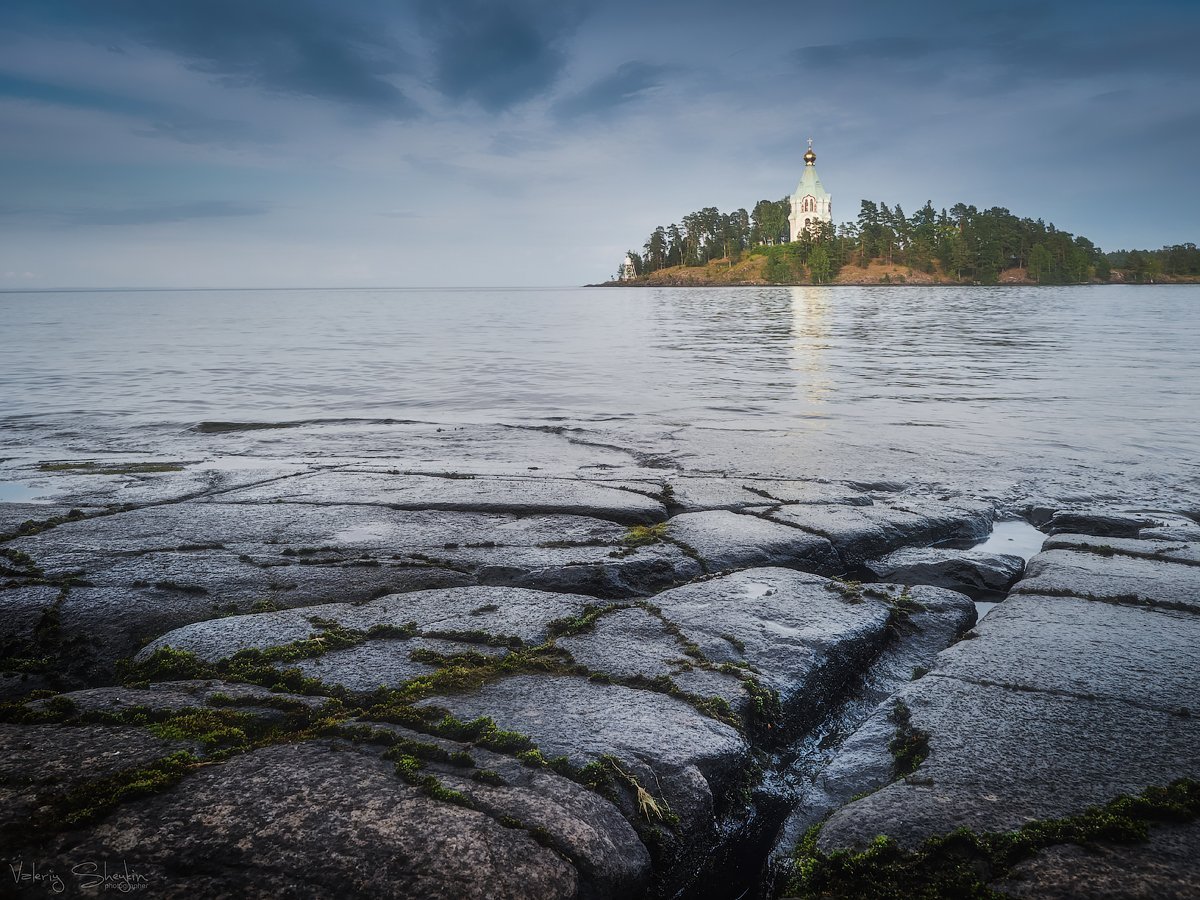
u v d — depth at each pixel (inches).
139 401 559.8
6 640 156.3
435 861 83.5
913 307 2427.4
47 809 89.8
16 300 5310.0
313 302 4429.1
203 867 82.1
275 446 390.6
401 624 152.3
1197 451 355.6
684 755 110.8
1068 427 414.9
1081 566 195.3
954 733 117.0
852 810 100.3
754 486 283.7
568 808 94.7
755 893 102.0
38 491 287.0
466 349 1007.0
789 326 1466.5
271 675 130.3
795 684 136.8
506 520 237.3
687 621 157.9
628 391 591.8
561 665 135.8
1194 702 125.4
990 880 86.9
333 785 95.2
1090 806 97.8
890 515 245.9
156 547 211.0
